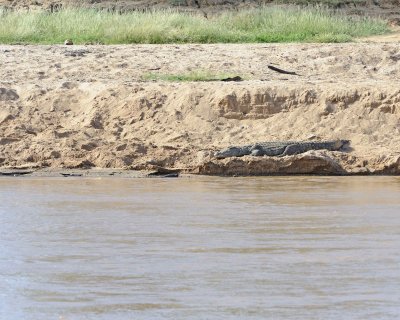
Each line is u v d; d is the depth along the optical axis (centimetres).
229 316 2053
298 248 2666
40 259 2544
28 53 5666
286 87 4803
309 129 4622
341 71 5444
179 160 4378
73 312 2081
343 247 2675
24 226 2991
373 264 2475
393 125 4612
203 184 3981
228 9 8275
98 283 2309
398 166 4288
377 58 5609
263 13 6988
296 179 4150
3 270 2430
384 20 7469
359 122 4625
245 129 4653
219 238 2805
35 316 2052
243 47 5888
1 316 2052
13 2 8462
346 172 4294
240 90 4788
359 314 2061
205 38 6397
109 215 3188
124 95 4834
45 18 6600
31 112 4759
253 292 2231
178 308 2109
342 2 8506
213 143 4572
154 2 8494
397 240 2770
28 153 4425
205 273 2395
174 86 4897
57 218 3133
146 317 2045
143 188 3847
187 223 3041
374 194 3672
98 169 4344
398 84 4903
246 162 4297
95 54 5666
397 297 2184
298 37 6500
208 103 4762
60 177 4197
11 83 5031
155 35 6328
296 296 2197
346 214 3200
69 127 4688
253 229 2939
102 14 6762
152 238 2803
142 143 4481
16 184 3950
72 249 2661
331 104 4722
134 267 2458
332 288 2261
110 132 4625
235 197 3597
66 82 5000
